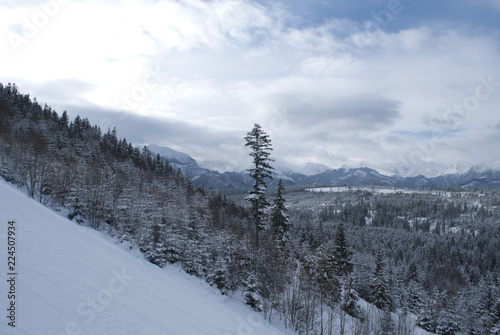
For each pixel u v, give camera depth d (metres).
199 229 38.59
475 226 183.12
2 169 39.69
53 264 14.99
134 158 112.12
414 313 60.12
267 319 26.09
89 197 38.41
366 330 27.98
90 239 24.62
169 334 13.45
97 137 106.75
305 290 29.61
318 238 67.19
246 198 33.56
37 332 9.32
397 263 119.06
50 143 68.81
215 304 23.81
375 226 199.62
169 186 87.75
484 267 116.56
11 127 71.62
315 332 27.44
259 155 33.50
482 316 52.75
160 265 28.72
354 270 64.25
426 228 191.38
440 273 105.75
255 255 32.28
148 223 33.47
